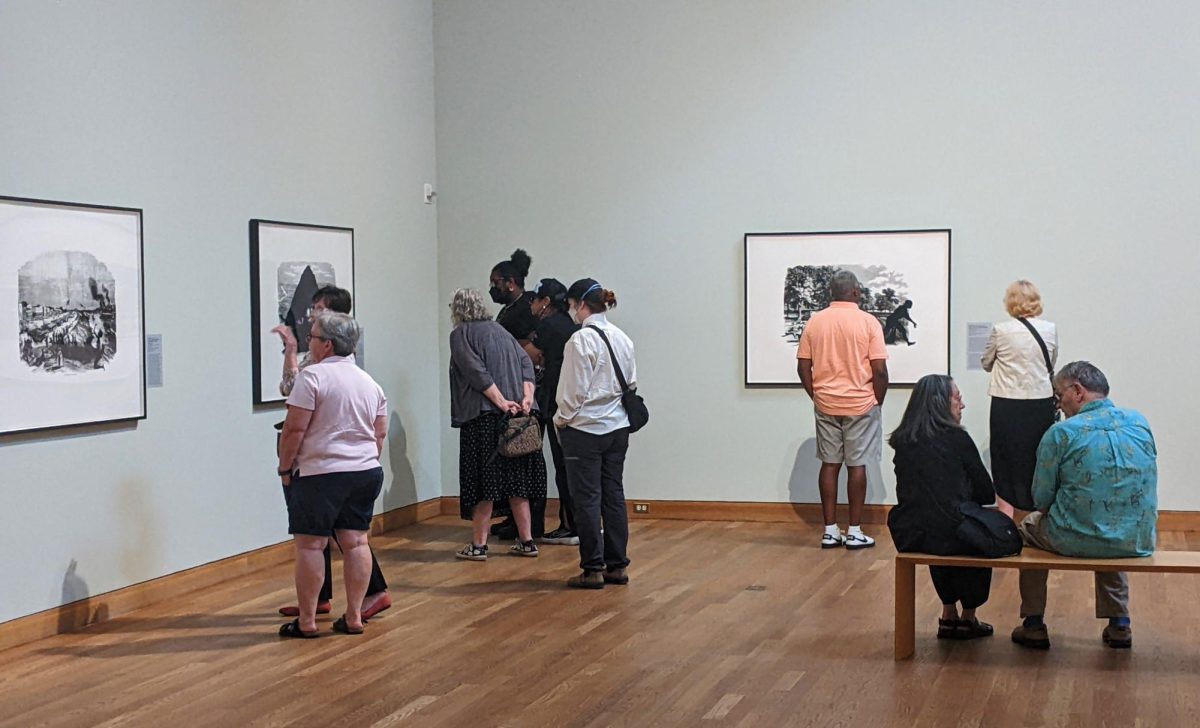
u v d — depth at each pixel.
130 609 6.35
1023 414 7.53
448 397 9.58
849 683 4.95
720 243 8.98
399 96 8.96
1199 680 4.93
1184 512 8.27
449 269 9.54
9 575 5.66
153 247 6.49
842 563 7.38
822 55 8.74
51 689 5.02
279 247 7.48
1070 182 8.38
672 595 6.57
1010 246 8.48
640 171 9.12
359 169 8.39
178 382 6.70
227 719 4.60
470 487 7.55
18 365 5.66
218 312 7.01
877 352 7.80
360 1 8.40
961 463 5.34
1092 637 5.62
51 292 5.82
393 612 6.28
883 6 8.62
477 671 5.19
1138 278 8.30
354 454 5.66
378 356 8.65
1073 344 8.41
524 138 9.34
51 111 5.82
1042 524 5.37
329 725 4.52
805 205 8.81
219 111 6.98
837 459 7.92
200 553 6.90
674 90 9.02
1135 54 8.25
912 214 8.63
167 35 6.57
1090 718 4.48
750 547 7.95
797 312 8.85
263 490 7.46
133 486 6.39
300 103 7.72
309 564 5.68
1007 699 4.72
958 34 8.51
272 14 7.45
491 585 6.89
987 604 6.30
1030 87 8.41
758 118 8.88
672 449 9.12
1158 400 8.29
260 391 7.33
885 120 8.66
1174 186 8.22
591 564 6.75
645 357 9.16
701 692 4.86
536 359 8.39
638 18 9.07
